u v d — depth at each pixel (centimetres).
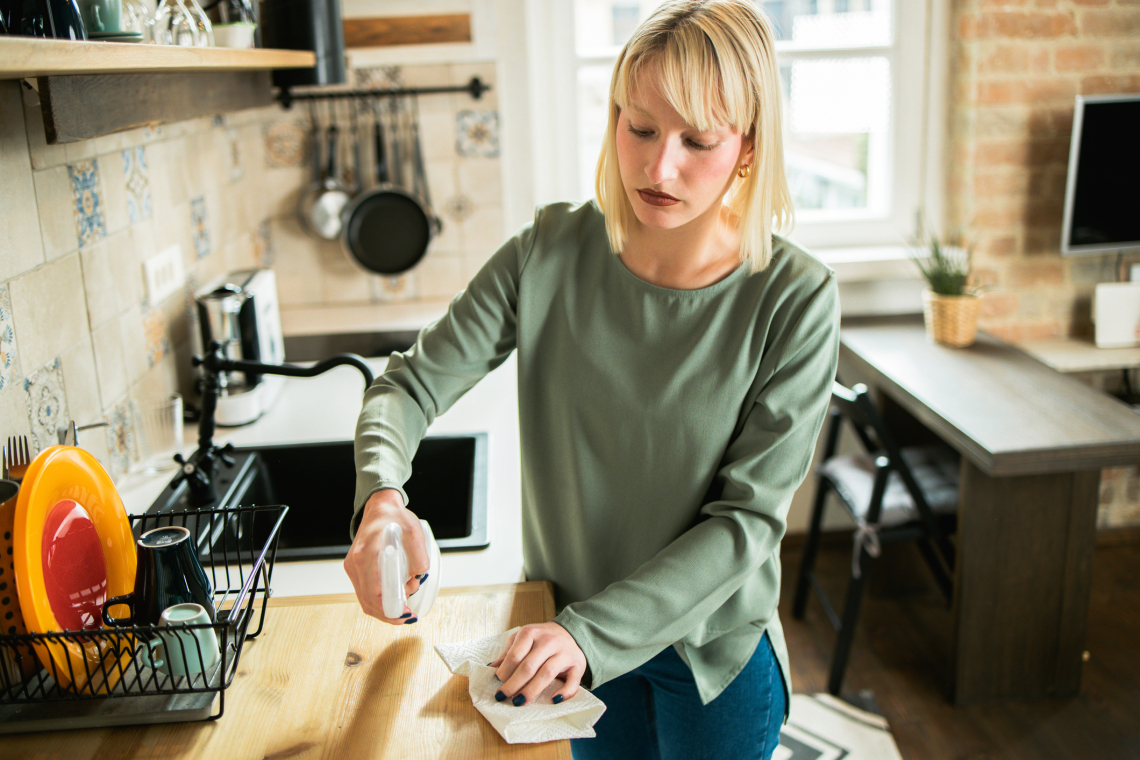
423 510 171
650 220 98
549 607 109
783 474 101
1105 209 270
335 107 254
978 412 215
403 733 87
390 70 254
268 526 158
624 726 128
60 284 136
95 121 115
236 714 90
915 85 287
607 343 109
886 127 292
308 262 265
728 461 108
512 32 260
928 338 265
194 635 88
